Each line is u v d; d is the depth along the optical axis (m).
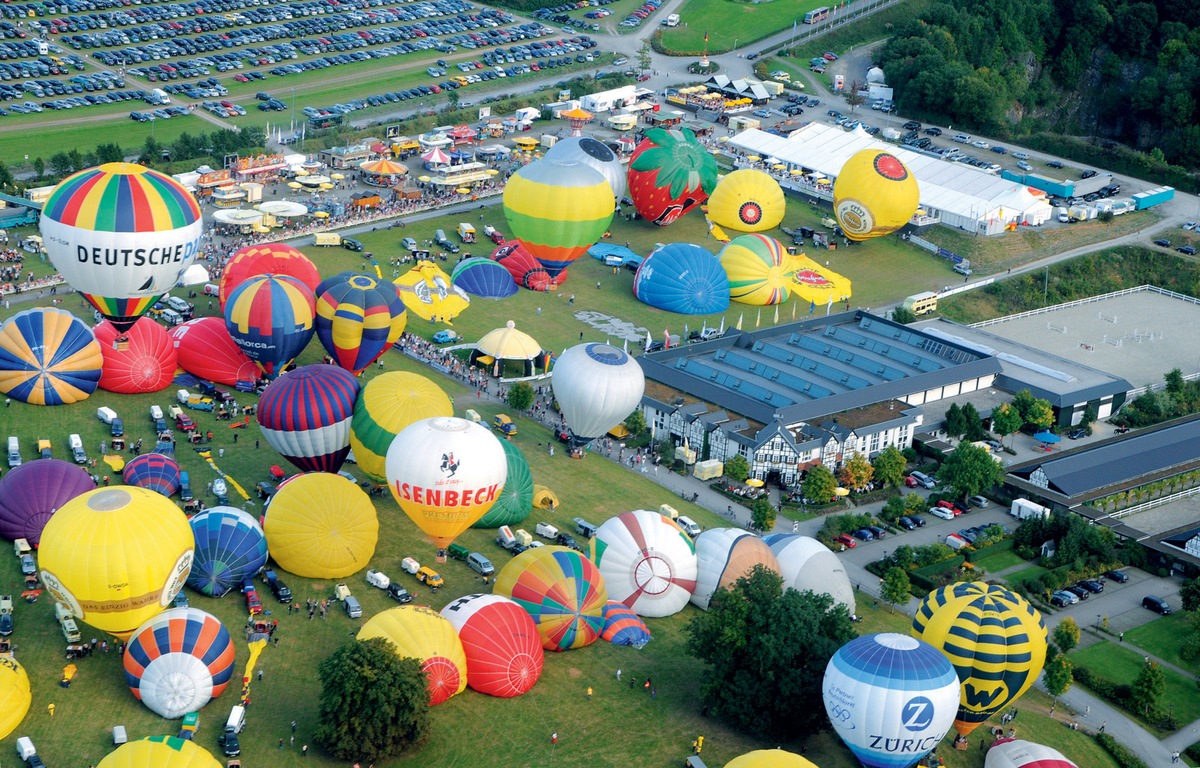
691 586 180.38
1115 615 194.38
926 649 151.50
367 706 147.50
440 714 157.25
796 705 155.50
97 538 156.12
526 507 197.25
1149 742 168.88
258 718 153.38
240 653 163.62
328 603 174.88
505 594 171.75
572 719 158.25
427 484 177.75
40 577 171.38
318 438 199.25
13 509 181.00
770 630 158.25
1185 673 182.50
